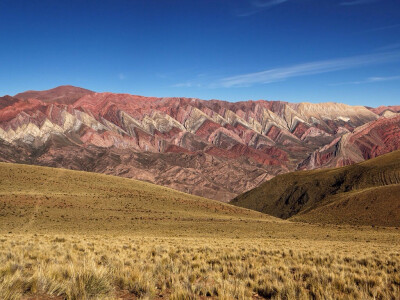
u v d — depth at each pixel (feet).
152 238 91.81
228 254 48.80
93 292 21.99
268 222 218.59
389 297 26.43
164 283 27.20
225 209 273.33
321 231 173.68
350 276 33.81
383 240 128.57
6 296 19.45
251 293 26.66
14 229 137.49
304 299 24.93
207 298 24.54
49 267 26.25
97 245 55.77
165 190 312.29
